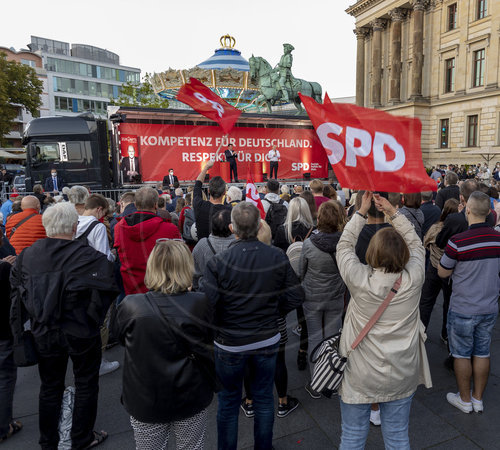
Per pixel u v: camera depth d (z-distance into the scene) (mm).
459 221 3244
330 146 1255
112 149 8219
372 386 1878
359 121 1227
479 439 2600
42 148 10484
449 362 3508
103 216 3570
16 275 2277
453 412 2895
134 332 1719
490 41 22797
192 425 1856
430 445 2553
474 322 2762
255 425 2217
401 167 1210
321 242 2391
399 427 1966
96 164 10727
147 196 2553
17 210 4332
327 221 2447
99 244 2980
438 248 3506
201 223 2180
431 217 4145
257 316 1994
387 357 1840
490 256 2713
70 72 59562
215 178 1900
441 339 4082
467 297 2771
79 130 10570
